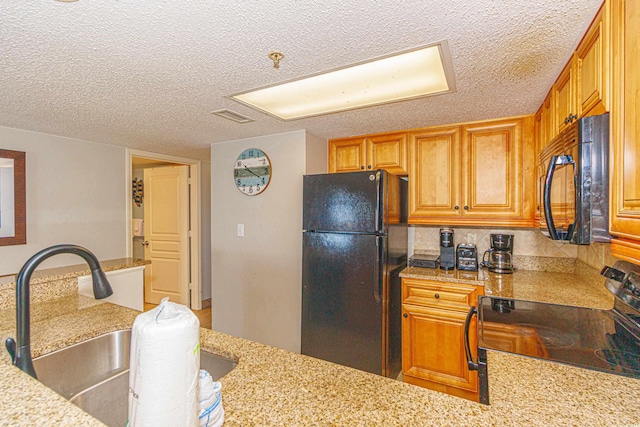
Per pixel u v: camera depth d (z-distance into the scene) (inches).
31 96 71.3
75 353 49.0
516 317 57.7
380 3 40.1
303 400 30.5
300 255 107.0
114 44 49.5
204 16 42.5
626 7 32.9
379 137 107.5
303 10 41.4
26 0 38.2
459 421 27.7
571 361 40.6
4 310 60.7
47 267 103.0
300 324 107.2
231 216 121.3
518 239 100.1
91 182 117.0
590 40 43.6
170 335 20.2
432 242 111.8
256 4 40.1
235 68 58.4
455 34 47.5
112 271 98.1
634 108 31.2
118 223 124.9
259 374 35.5
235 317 120.6
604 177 37.4
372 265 83.4
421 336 88.4
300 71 59.9
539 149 81.6
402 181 99.2
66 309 62.3
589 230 38.1
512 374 37.1
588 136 38.2
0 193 92.9
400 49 52.3
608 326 53.3
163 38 47.9
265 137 112.2
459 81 64.6
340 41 49.5
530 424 27.5
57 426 24.2
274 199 111.4
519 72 60.1
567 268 94.2
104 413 48.9
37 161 102.5
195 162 163.6
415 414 28.5
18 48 50.3
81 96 71.7
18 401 27.6
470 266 96.0
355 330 85.4
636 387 34.0
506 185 90.2
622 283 51.3
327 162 118.1
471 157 94.2
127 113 84.3
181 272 165.2
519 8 41.1
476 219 93.7
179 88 67.6
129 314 59.8
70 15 41.7
